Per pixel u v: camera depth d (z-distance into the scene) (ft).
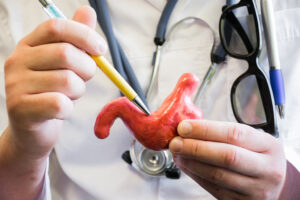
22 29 2.46
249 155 1.45
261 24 2.09
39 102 1.32
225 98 2.13
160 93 2.17
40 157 1.69
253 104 1.94
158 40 2.16
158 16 2.29
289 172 1.89
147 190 2.19
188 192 2.10
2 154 1.77
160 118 1.45
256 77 1.92
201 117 1.54
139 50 2.27
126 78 2.10
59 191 2.44
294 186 1.84
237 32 1.98
